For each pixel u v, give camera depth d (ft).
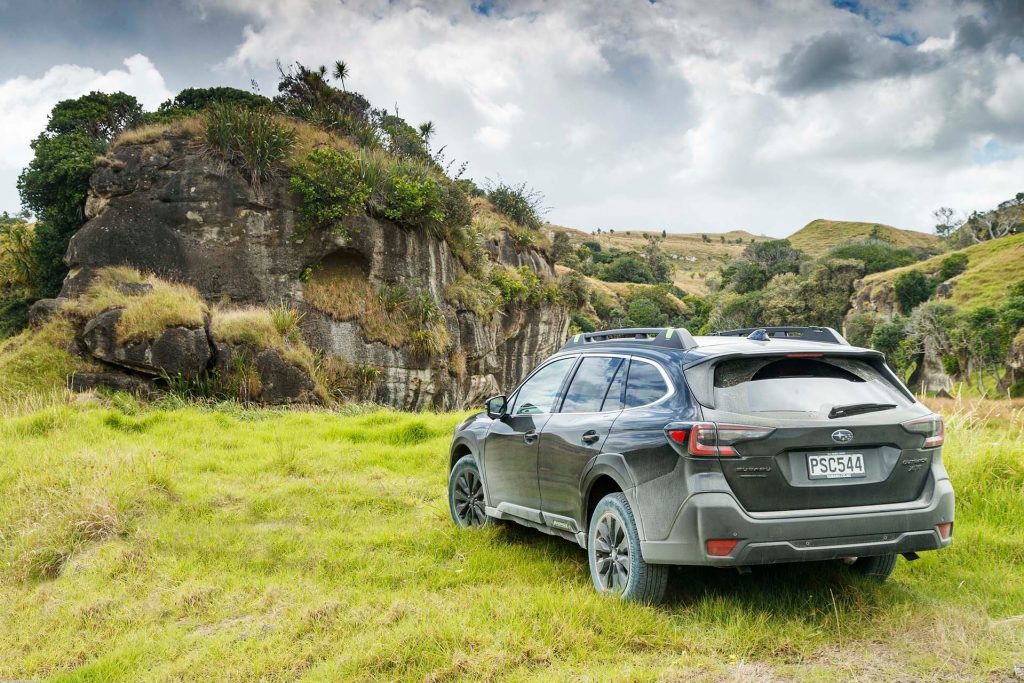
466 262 107.86
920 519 13.67
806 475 13.32
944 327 250.98
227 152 81.05
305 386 68.74
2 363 64.39
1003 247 342.44
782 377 14.06
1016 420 29.60
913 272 319.47
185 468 30.99
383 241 86.02
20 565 19.74
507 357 124.36
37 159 95.45
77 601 17.01
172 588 17.37
